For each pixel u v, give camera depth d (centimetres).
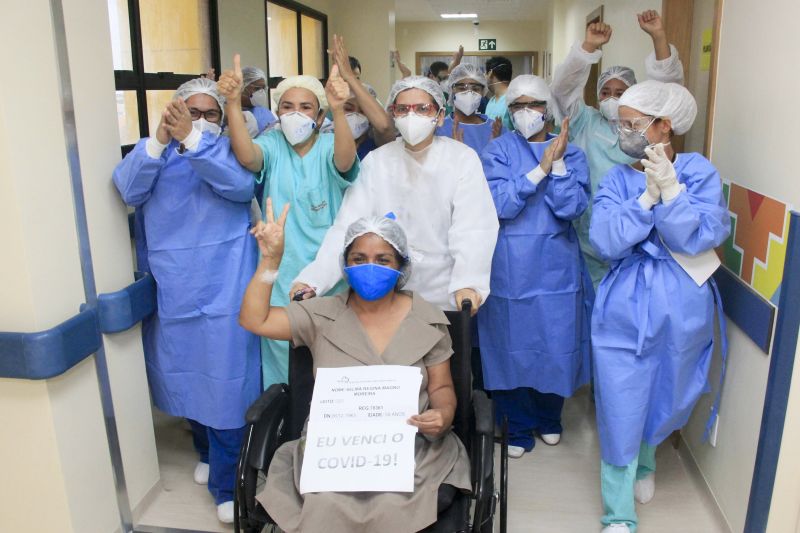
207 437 233
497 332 243
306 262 213
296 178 212
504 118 330
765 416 169
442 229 216
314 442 150
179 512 220
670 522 210
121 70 312
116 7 309
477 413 156
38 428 173
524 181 224
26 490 179
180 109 182
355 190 215
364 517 141
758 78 186
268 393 167
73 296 181
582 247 287
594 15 534
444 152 214
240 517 152
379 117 238
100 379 193
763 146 181
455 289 203
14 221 160
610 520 199
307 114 208
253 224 224
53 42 171
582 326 250
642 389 187
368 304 168
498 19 1148
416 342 162
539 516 214
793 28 163
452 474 152
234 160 199
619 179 195
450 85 296
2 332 165
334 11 721
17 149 158
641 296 186
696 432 232
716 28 224
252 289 162
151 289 212
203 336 208
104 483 196
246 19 486
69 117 176
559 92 289
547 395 255
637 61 386
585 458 250
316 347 166
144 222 209
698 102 280
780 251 166
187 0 390
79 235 182
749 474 182
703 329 184
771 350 169
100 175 191
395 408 152
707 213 175
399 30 1197
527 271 233
